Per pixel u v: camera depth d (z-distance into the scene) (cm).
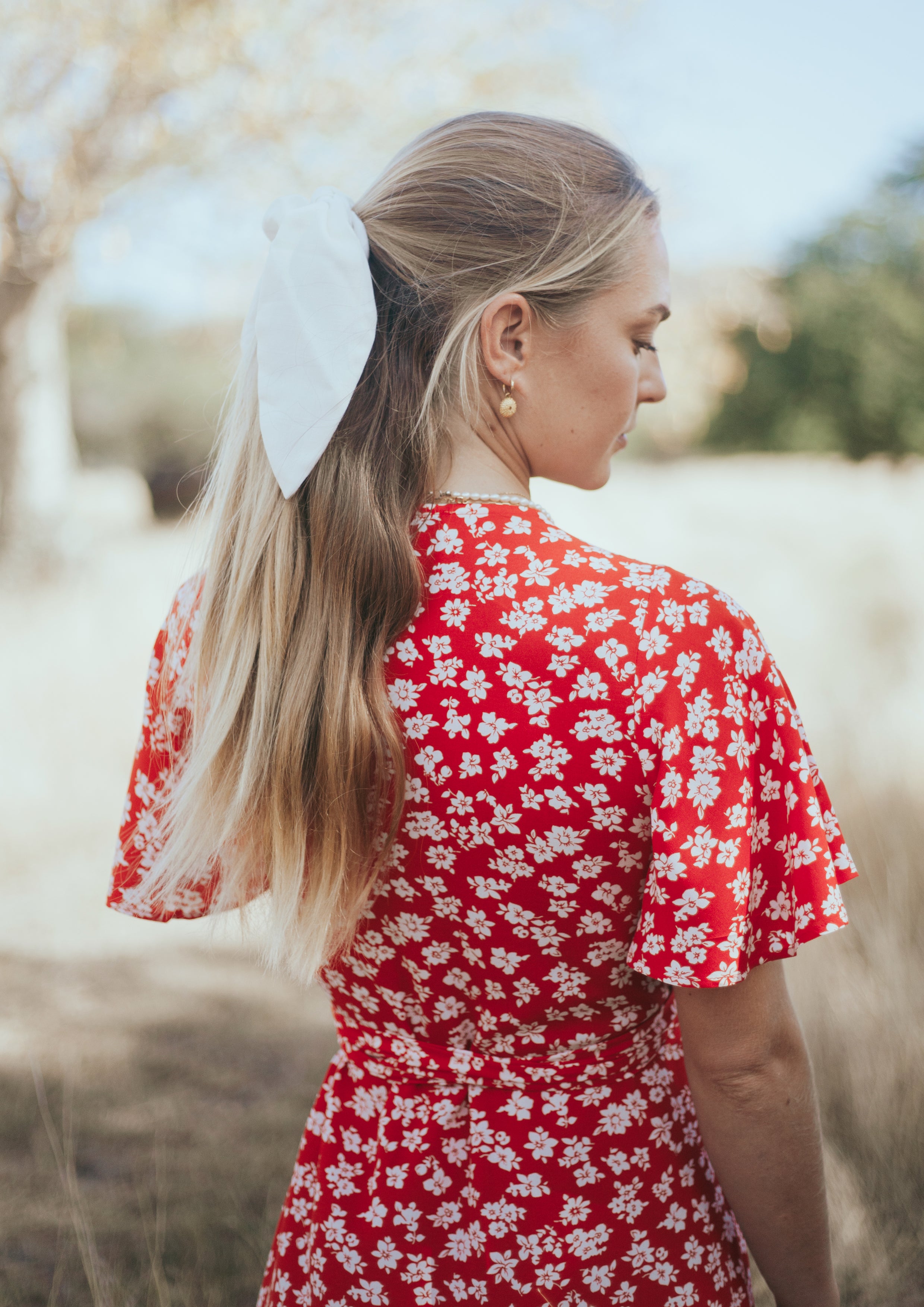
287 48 828
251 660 82
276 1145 213
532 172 83
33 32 759
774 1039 78
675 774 73
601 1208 84
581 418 84
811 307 2552
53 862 377
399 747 77
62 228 835
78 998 286
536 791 75
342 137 892
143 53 772
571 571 77
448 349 81
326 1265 89
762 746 76
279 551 81
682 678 73
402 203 86
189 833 87
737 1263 93
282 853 81
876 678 490
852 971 238
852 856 294
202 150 860
